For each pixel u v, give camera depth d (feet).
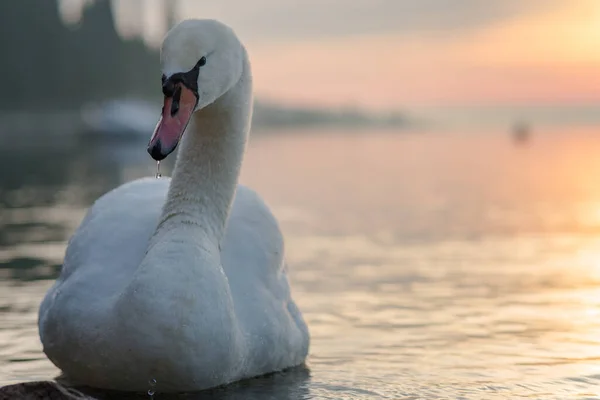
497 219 50.49
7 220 49.65
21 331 24.27
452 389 19.52
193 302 17.35
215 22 18.38
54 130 288.51
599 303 28.73
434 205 57.57
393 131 305.53
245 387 19.22
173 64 17.69
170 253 17.75
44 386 16.29
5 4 524.93
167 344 17.29
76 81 536.42
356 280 32.48
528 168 92.38
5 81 517.96
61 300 18.78
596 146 147.84
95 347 17.93
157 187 21.49
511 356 22.35
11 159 112.98
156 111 200.44
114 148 152.56
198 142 19.51
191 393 18.53
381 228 46.70
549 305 28.40
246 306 19.38
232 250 20.13
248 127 19.89
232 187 19.76
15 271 33.19
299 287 31.19
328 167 94.79
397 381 20.08
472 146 150.71
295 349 20.71
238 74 18.74
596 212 53.88
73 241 20.33
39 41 534.78
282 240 21.45
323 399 18.63
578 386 19.81
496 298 29.40
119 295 18.15
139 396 18.40
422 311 27.43
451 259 37.24
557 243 41.81
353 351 22.72
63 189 69.56
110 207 20.58
